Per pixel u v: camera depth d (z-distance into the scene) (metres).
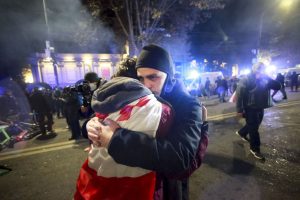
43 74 16.89
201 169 3.52
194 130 0.94
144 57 1.01
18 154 4.89
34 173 3.81
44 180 3.52
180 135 0.90
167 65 1.03
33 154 4.81
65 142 5.57
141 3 9.93
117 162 0.79
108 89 0.89
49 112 6.75
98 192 0.84
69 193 3.09
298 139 4.69
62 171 3.82
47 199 2.96
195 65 17.06
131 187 0.83
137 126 0.83
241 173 3.33
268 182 3.03
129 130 0.81
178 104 1.03
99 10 9.46
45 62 16.70
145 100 0.86
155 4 9.91
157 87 1.03
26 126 7.38
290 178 3.11
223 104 10.45
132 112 0.83
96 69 17.88
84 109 3.05
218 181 3.13
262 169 3.41
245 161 3.73
